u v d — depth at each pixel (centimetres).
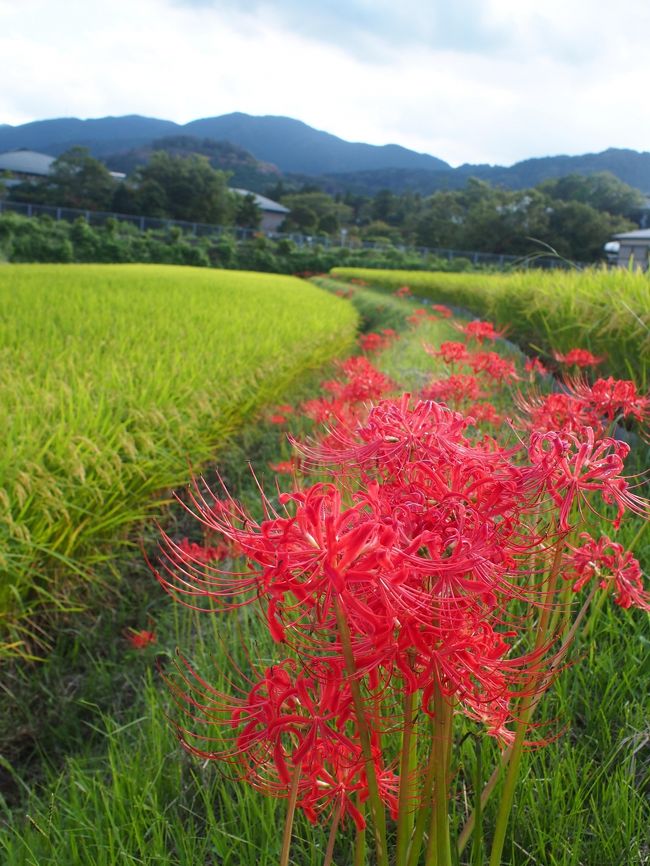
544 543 138
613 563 148
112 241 4103
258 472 595
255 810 207
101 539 410
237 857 211
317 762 121
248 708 115
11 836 235
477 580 103
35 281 1549
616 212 8550
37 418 455
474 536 103
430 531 103
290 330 1039
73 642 386
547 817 197
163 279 1914
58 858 208
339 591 92
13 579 338
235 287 1838
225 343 848
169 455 477
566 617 149
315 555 94
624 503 122
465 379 358
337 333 1226
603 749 221
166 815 227
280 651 261
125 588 435
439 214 7819
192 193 7038
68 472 384
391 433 117
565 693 238
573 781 201
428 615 101
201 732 250
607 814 195
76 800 230
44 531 359
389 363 858
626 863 185
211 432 591
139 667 355
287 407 711
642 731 217
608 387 216
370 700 112
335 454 124
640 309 524
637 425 432
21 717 327
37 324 876
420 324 1309
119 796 222
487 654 114
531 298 864
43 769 300
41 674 355
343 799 128
